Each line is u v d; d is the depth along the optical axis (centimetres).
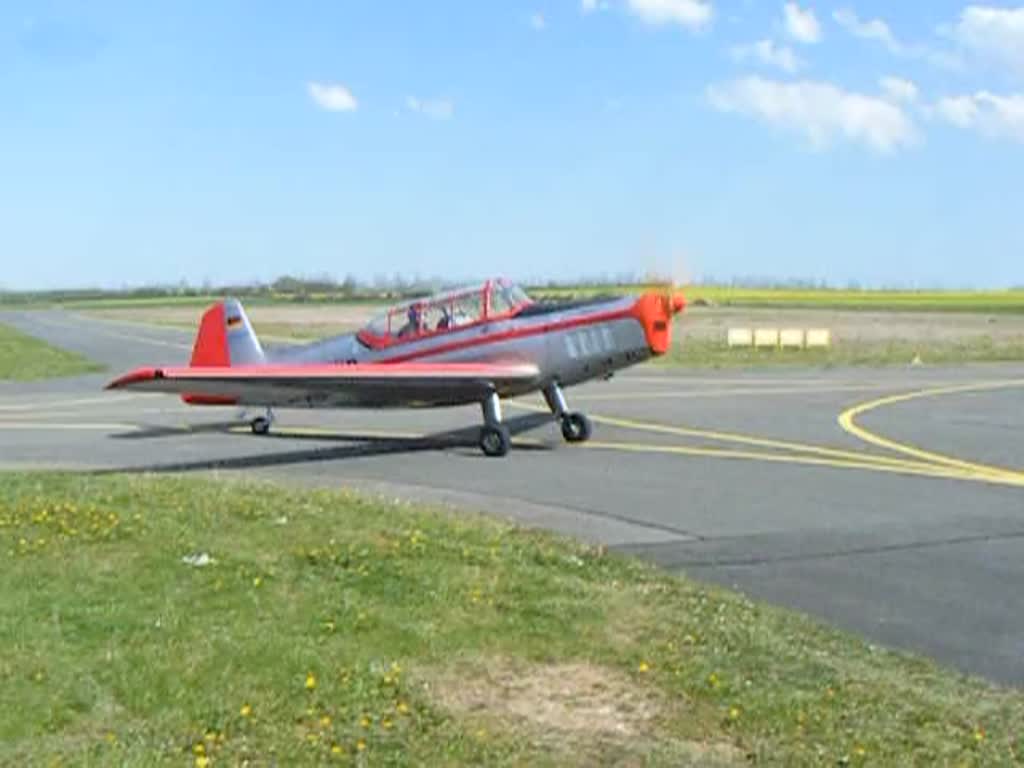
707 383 2686
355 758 450
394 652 568
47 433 1728
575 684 537
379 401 1526
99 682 516
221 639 572
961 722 501
